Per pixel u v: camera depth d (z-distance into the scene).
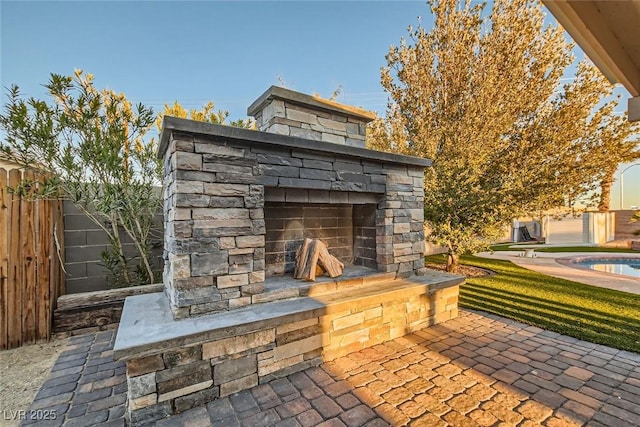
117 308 4.34
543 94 7.37
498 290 6.07
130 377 2.25
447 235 7.17
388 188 4.11
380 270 4.15
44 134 3.86
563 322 4.25
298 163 3.29
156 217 5.16
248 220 2.99
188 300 2.70
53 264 4.02
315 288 3.47
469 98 7.70
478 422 2.25
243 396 2.61
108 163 4.25
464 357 3.27
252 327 2.64
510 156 7.34
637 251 12.34
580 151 7.05
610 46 1.62
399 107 8.86
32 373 3.10
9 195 3.70
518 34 7.25
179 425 2.27
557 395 2.58
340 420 2.29
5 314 3.65
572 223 15.88
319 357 3.14
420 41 8.22
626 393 2.59
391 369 3.03
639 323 4.18
